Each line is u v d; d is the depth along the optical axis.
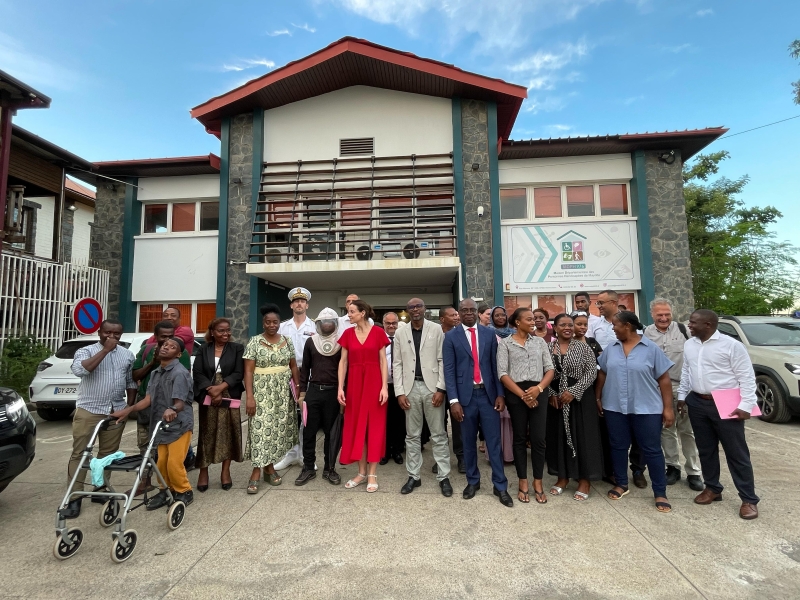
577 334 4.52
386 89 10.83
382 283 11.10
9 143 8.18
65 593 2.64
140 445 4.51
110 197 11.38
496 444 4.04
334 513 3.74
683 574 2.79
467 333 4.20
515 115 11.23
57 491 4.30
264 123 10.99
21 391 7.84
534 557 3.01
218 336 4.30
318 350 4.57
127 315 11.01
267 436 4.25
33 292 8.95
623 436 4.03
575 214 10.44
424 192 10.46
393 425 5.27
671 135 9.48
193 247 11.09
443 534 3.35
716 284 15.90
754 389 3.63
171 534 3.37
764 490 4.16
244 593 2.63
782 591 2.62
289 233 9.91
